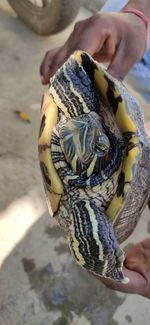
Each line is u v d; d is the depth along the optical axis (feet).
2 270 1.65
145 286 1.22
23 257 1.69
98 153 0.95
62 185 0.98
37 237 1.74
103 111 0.96
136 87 2.20
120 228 1.09
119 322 1.62
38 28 2.44
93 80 0.91
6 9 2.57
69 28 2.60
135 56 1.37
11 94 2.16
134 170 0.92
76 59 0.90
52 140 0.98
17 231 1.74
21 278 1.65
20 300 1.60
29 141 2.00
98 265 0.96
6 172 1.88
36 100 2.17
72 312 1.61
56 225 1.78
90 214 0.96
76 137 0.95
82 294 1.65
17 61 2.32
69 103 0.96
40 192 1.86
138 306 1.67
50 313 1.60
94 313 1.62
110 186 0.97
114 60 1.35
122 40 1.35
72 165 0.97
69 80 0.92
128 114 0.90
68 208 0.99
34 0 2.35
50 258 1.71
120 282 1.09
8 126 2.02
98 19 1.32
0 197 1.81
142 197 1.10
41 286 1.64
